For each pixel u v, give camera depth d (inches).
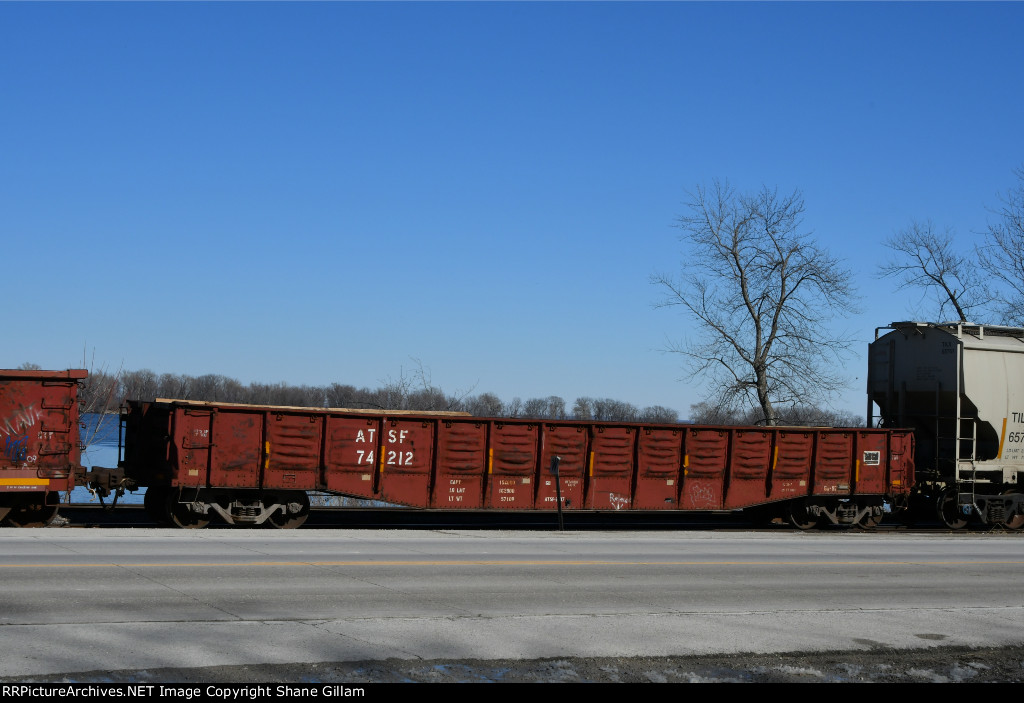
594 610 420.8
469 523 888.9
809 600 471.8
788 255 1449.3
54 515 720.3
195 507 729.6
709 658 348.8
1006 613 457.7
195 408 724.0
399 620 382.6
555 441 834.8
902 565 619.5
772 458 895.7
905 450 942.4
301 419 756.6
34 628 339.6
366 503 1170.6
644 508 857.5
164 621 360.2
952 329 957.8
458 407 1440.7
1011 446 950.4
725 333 1461.6
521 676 313.6
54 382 703.1
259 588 438.0
